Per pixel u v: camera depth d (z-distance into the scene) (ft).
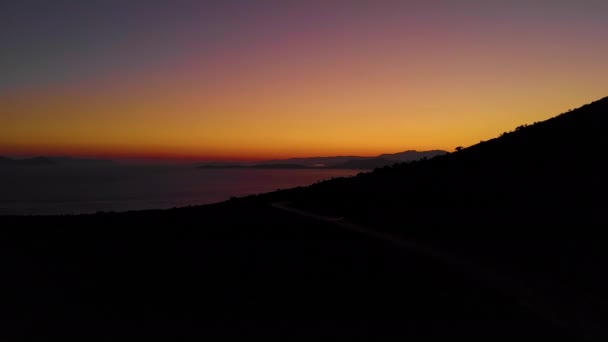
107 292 56.80
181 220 125.80
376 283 58.44
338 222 121.29
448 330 41.09
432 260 70.64
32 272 66.18
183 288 58.34
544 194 97.30
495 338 38.83
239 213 146.41
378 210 131.85
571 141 125.70
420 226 101.19
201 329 43.88
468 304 48.42
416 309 47.44
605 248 63.87
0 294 55.67
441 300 50.26
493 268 63.82
